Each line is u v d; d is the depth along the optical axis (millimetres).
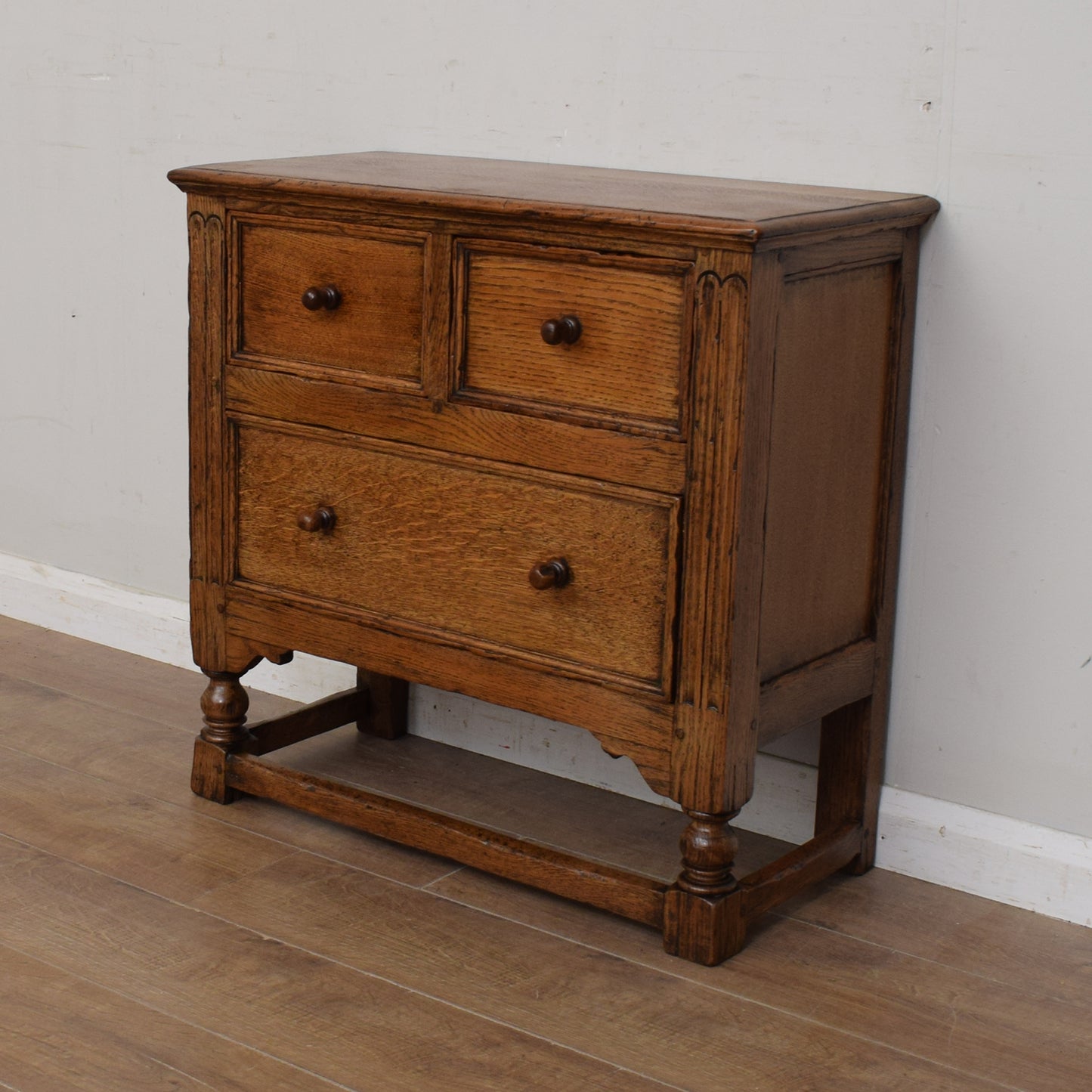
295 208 2045
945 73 1983
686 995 1860
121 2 2713
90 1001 1795
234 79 2635
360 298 2020
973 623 2096
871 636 2104
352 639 2145
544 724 2506
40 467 3055
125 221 2803
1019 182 1954
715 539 1780
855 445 1981
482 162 2334
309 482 2135
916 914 2080
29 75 2852
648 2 2203
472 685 2039
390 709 2604
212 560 2268
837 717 2150
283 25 2562
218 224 2129
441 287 1937
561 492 1899
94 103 2787
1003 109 1949
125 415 2900
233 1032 1748
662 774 1896
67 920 1974
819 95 2090
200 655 2318
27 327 2992
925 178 2025
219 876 2109
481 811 2369
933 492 2090
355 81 2516
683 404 1773
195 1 2639
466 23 2379
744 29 2133
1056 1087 1703
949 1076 1716
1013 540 2045
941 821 2158
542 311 1866
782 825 2305
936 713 2146
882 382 2016
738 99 2158
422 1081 1671
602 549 1881
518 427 1912
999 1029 1813
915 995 1880
